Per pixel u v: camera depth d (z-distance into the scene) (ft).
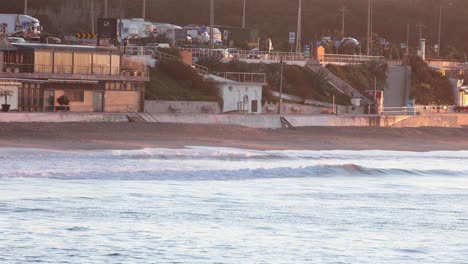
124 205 403.13
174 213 387.75
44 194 426.10
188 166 575.79
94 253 305.94
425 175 604.08
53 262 291.99
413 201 455.22
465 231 368.07
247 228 359.46
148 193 447.42
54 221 357.00
